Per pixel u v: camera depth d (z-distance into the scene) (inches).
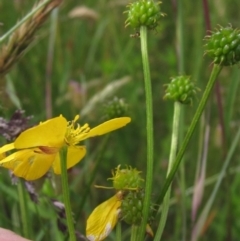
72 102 14.1
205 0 9.3
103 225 5.4
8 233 5.5
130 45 16.4
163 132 15.5
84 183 11.9
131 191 5.4
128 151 14.8
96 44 17.6
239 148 13.0
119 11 18.9
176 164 5.3
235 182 11.9
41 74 16.0
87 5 19.0
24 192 7.6
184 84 6.1
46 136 4.8
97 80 15.1
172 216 12.4
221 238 11.7
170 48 17.1
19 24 7.5
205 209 9.4
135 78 16.6
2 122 6.9
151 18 5.7
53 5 7.6
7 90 11.2
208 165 13.6
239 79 9.9
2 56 7.6
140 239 5.1
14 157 4.9
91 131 5.0
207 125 9.8
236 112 14.8
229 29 5.5
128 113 8.0
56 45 16.7
